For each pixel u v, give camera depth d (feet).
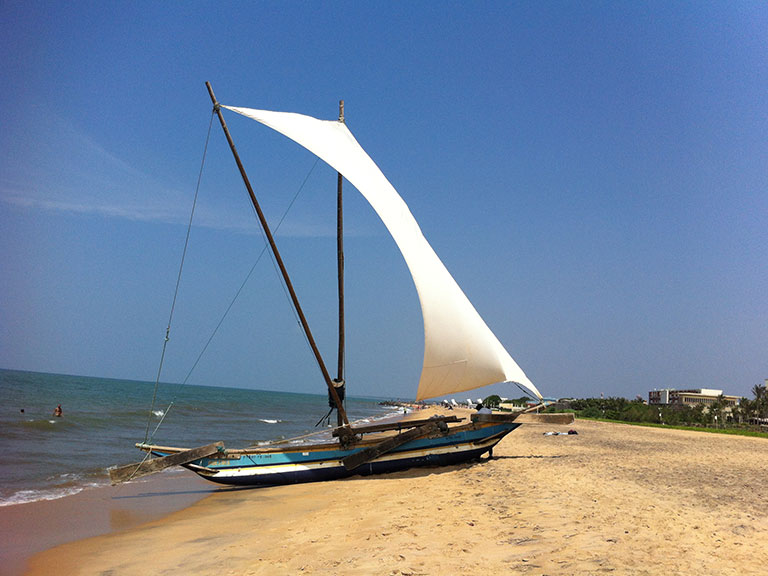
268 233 56.75
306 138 58.44
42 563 30.50
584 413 289.74
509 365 59.41
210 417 194.80
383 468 56.29
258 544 32.35
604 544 25.16
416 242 59.00
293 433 133.28
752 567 21.65
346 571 24.62
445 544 27.48
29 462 68.64
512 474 50.70
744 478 51.29
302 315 56.85
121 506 47.73
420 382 57.31
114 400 263.90
